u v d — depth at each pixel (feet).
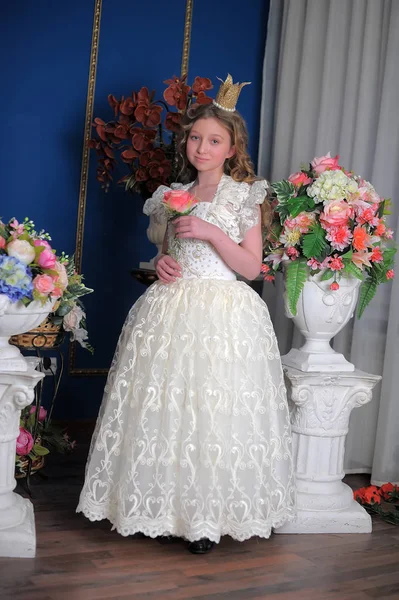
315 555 8.59
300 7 12.83
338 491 9.59
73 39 12.65
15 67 12.37
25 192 12.64
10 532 7.96
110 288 13.30
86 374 13.24
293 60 12.89
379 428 11.00
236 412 8.17
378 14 11.33
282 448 8.60
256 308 8.68
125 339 8.94
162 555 8.25
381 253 9.45
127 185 11.30
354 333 11.31
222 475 8.03
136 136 11.14
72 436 12.72
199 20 13.39
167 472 8.03
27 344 10.09
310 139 12.46
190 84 13.44
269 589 7.65
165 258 8.73
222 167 9.09
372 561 8.54
